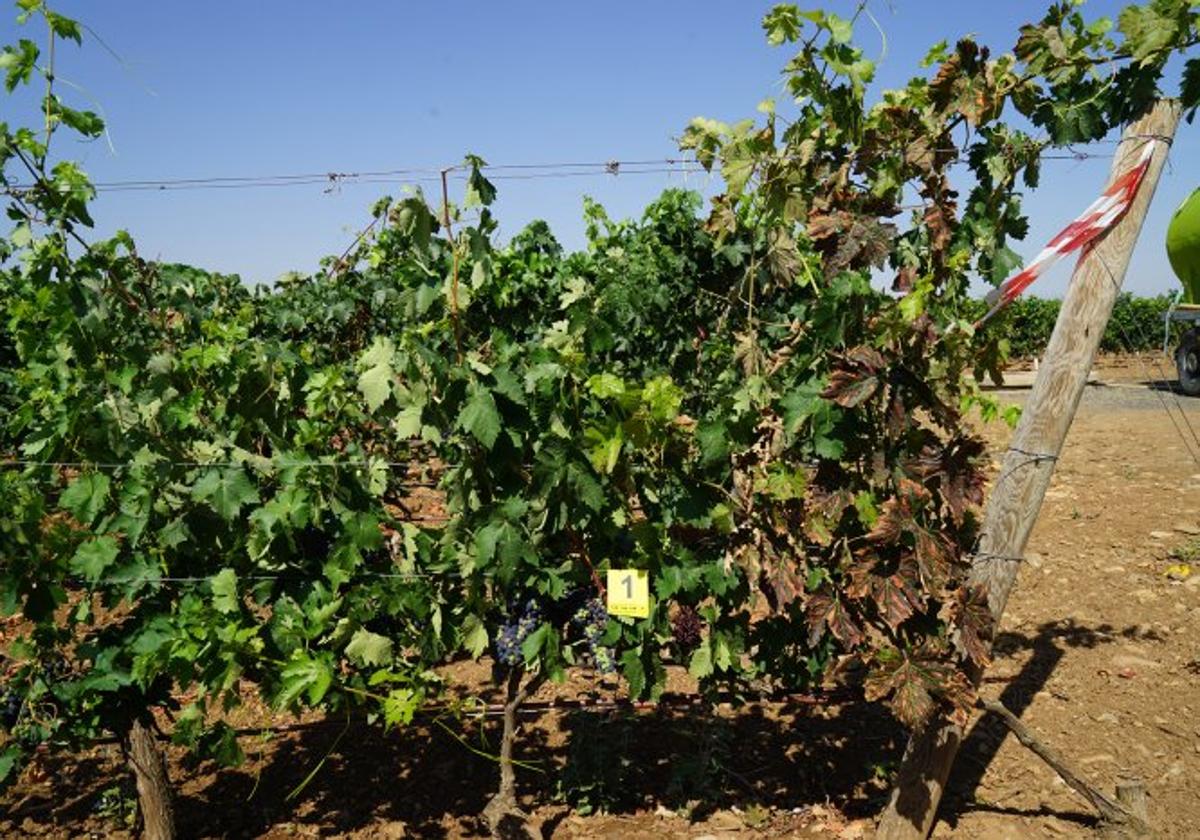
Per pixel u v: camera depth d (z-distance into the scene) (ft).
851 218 11.37
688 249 24.34
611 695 15.76
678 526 11.91
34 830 13.53
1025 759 14.93
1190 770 14.21
